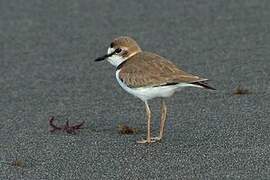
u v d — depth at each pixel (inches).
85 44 661.9
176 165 374.6
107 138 429.4
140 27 702.5
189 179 354.0
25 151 412.2
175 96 506.3
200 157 384.5
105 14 751.1
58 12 765.9
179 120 457.1
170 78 394.3
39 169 381.4
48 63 612.1
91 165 383.6
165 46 639.1
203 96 502.9
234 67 569.3
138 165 378.9
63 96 525.3
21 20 741.3
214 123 445.4
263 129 427.8
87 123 462.3
